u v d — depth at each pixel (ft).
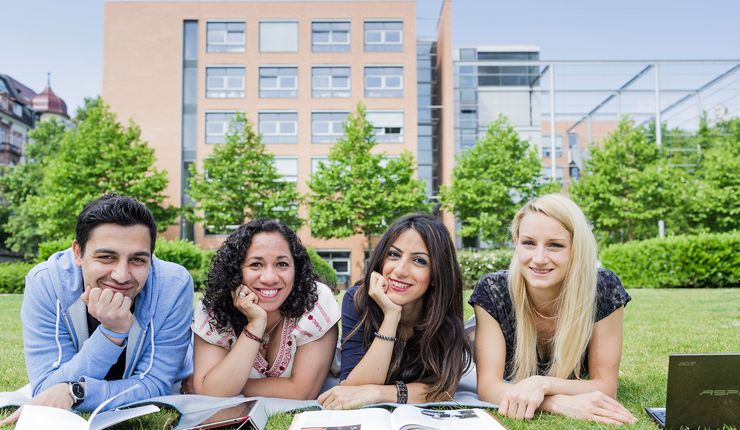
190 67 102.83
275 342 10.02
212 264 9.59
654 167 81.00
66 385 8.29
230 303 9.51
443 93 107.96
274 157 93.35
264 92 101.81
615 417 8.34
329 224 85.46
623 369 12.73
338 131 101.60
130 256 8.37
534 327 10.12
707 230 79.51
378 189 84.64
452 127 102.83
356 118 88.53
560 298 9.53
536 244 9.29
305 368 9.82
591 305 9.36
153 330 9.29
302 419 7.73
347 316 10.31
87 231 8.25
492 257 51.96
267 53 102.12
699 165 95.86
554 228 9.16
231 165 84.74
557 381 9.07
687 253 45.70
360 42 102.83
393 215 84.74
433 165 111.65
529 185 86.89
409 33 103.19
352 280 99.40
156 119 100.37
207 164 86.69
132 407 8.52
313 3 103.40
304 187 100.42
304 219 86.63
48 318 8.98
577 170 107.65
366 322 9.98
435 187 111.14
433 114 113.39
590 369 9.81
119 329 8.54
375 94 102.27
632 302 30.86
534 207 9.42
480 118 105.19
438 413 8.11
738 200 78.18
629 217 81.10
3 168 138.41
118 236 8.24
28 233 124.36
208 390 9.18
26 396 9.45
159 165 99.50
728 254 45.11
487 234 85.20
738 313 24.84
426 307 9.96
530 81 106.01
